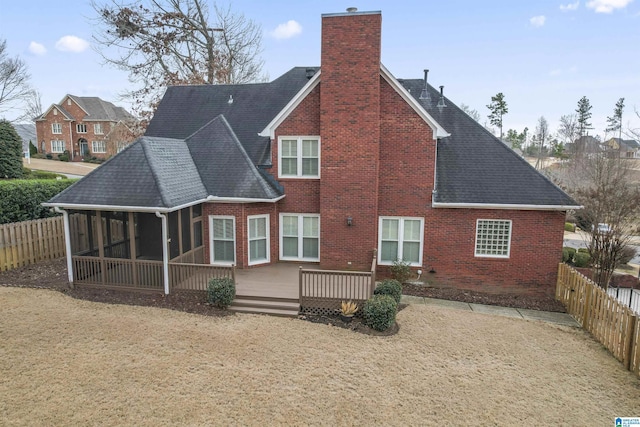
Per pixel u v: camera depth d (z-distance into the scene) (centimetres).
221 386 878
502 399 884
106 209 1345
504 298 1552
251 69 4131
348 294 1310
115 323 1166
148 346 1038
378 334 1167
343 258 1631
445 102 1919
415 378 948
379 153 1602
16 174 3456
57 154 6606
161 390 855
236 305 1298
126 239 1608
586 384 962
